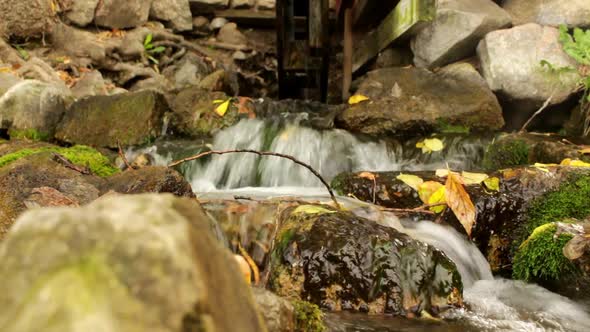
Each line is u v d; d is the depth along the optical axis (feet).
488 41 17.39
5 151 12.91
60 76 20.67
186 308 1.68
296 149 15.53
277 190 13.28
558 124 17.78
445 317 7.16
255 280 8.32
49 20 22.61
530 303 7.95
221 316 1.90
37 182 8.71
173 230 1.84
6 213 8.18
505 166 13.84
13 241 1.75
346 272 7.33
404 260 7.39
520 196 10.41
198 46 26.76
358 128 16.55
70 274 1.66
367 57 22.13
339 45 27.53
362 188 11.09
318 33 23.44
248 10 28.91
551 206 10.11
